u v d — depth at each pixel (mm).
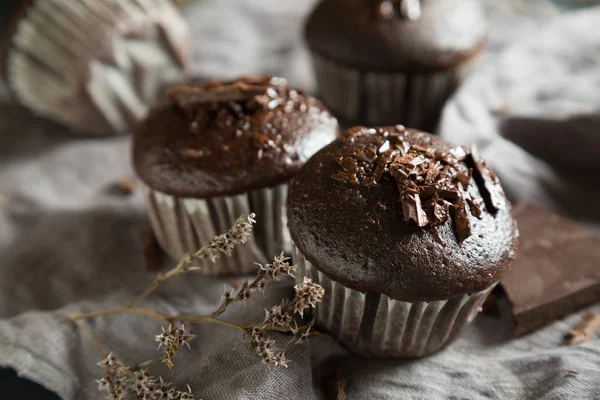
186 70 423
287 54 466
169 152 309
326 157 287
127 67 402
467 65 387
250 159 304
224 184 303
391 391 286
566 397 273
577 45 407
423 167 278
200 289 325
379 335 287
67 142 417
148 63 405
